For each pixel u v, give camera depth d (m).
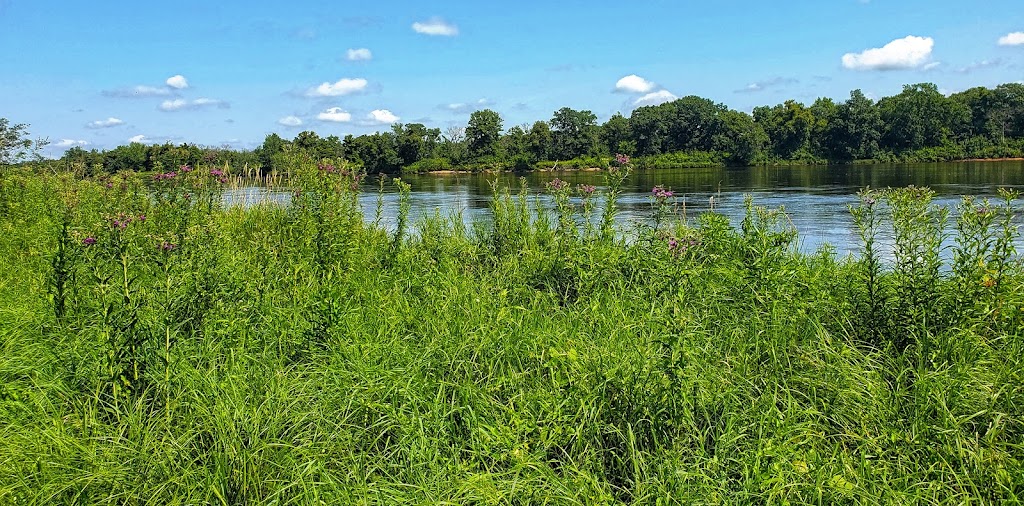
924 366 4.39
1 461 3.31
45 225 9.24
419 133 82.88
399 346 4.74
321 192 7.85
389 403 4.01
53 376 4.23
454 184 44.09
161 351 4.20
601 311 5.27
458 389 4.17
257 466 3.34
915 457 3.52
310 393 4.04
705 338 4.74
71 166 13.55
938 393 3.88
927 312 4.80
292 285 5.80
